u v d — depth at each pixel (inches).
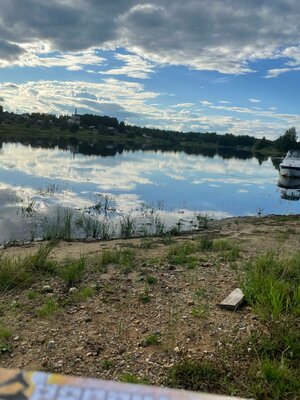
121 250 367.2
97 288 237.0
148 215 664.4
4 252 376.5
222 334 175.9
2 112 4911.4
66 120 5354.3
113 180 1052.5
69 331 181.2
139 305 211.2
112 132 5556.1
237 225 610.5
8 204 659.4
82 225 555.2
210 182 1250.6
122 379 141.2
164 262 305.7
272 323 175.8
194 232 543.8
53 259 322.0
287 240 447.5
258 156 3828.7
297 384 135.3
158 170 1477.6
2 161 1320.1
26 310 205.0
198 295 223.1
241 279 246.2
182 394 53.9
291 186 1310.3
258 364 146.8
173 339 172.2
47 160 1478.8
